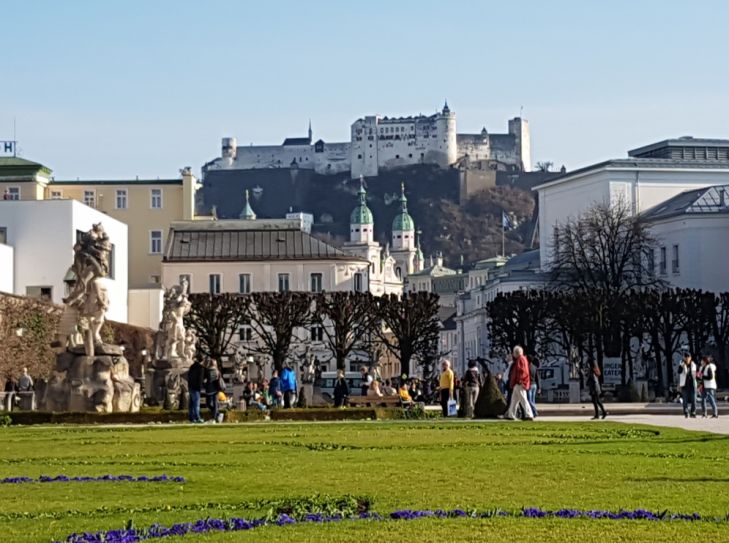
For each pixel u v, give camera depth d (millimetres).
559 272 175250
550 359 167000
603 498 35656
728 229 191375
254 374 148125
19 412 75188
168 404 89062
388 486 38688
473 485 38875
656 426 69625
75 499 36188
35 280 146000
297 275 199875
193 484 39688
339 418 80250
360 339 156750
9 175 197125
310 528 30359
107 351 79812
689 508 33500
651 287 180000
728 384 149500
